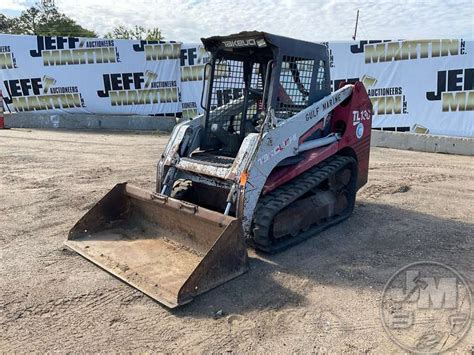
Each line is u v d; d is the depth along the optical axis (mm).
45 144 11172
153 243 4645
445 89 11953
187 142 5156
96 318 3432
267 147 4500
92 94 14703
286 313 3576
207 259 3779
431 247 4996
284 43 4676
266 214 4422
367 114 6078
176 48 14461
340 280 4156
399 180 8156
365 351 3102
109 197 4938
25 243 4840
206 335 3260
